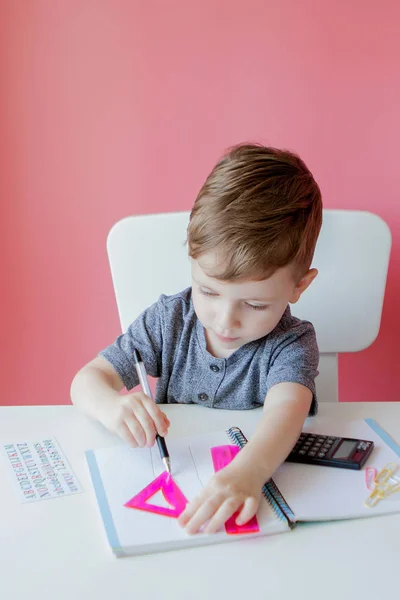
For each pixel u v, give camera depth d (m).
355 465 0.71
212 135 1.40
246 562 0.55
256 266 0.76
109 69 1.39
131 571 0.54
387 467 0.72
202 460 0.73
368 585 0.53
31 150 1.43
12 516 0.62
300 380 0.87
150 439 0.75
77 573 0.53
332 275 1.10
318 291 1.11
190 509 0.61
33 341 1.53
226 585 0.52
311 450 0.74
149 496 0.65
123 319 1.11
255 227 0.78
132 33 1.37
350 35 1.34
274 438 0.73
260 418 0.86
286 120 1.38
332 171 1.39
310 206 0.86
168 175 1.42
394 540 0.59
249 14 1.35
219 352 0.97
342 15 1.33
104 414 0.79
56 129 1.42
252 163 0.84
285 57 1.36
